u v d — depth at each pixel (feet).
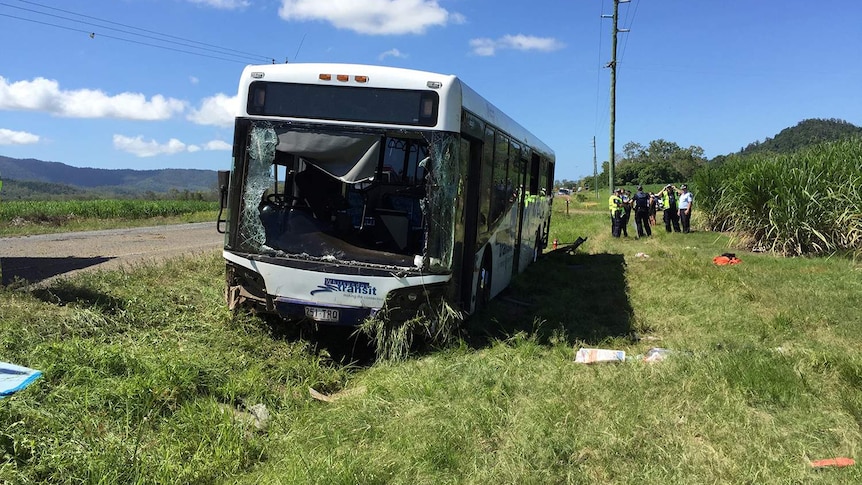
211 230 74.95
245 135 21.01
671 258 48.39
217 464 12.77
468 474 12.66
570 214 131.44
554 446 13.66
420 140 22.15
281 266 20.59
